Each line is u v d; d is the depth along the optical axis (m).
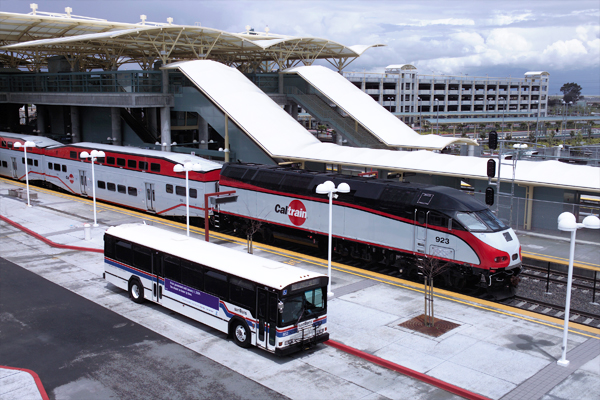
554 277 24.58
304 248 29.70
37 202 40.56
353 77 120.81
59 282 23.05
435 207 22.11
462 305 20.45
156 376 14.85
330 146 43.38
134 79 50.66
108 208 38.97
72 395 13.80
